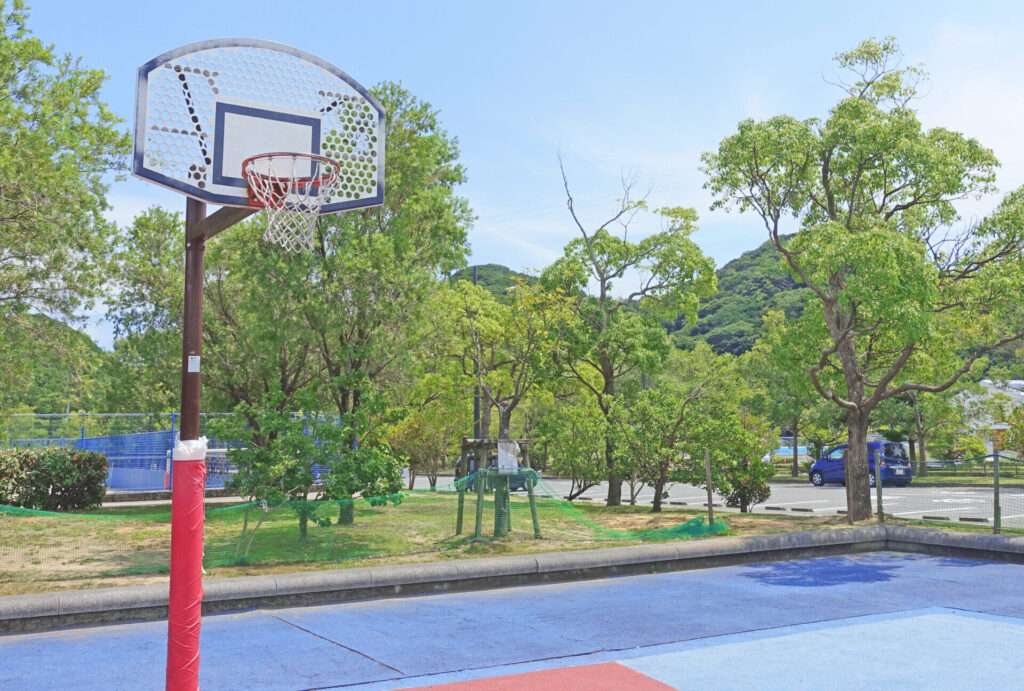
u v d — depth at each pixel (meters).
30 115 13.85
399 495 12.41
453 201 17.33
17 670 6.38
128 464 20.42
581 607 8.88
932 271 12.37
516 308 19.77
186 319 6.19
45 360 15.45
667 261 21.69
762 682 6.02
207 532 13.30
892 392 14.68
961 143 14.09
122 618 8.12
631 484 19.31
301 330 13.80
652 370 21.75
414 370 16.72
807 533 12.84
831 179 16.08
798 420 43.06
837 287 15.08
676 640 7.35
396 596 9.50
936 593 9.60
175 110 6.54
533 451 20.16
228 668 6.43
